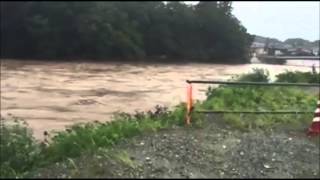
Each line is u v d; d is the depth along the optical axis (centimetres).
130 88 4453
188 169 923
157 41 11375
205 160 973
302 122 1331
